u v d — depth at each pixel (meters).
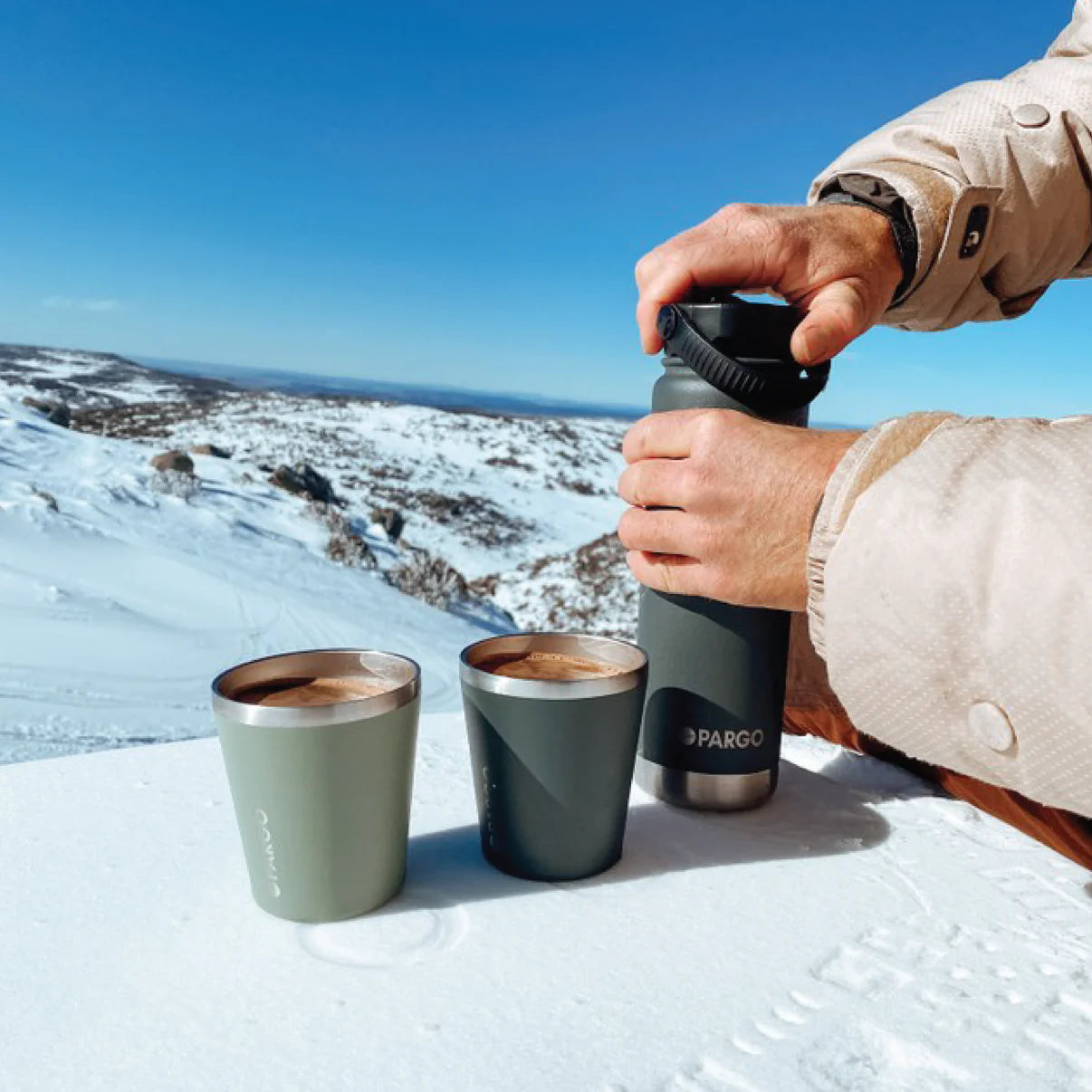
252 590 12.06
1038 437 0.39
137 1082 0.35
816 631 0.43
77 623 9.48
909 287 0.73
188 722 7.03
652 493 0.50
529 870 0.52
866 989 0.42
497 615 14.77
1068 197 0.77
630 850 0.56
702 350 0.53
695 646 0.60
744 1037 0.39
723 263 0.58
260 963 0.43
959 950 0.46
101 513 14.70
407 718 0.47
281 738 0.43
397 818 0.49
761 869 0.54
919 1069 0.37
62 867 0.52
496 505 32.19
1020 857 0.56
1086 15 0.79
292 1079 0.35
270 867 0.46
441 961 0.44
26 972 0.42
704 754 0.61
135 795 0.63
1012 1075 0.36
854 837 0.59
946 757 0.41
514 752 0.50
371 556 15.73
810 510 0.44
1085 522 0.34
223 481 18.78
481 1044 0.38
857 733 0.77
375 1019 0.39
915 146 0.76
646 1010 0.40
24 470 16.72
